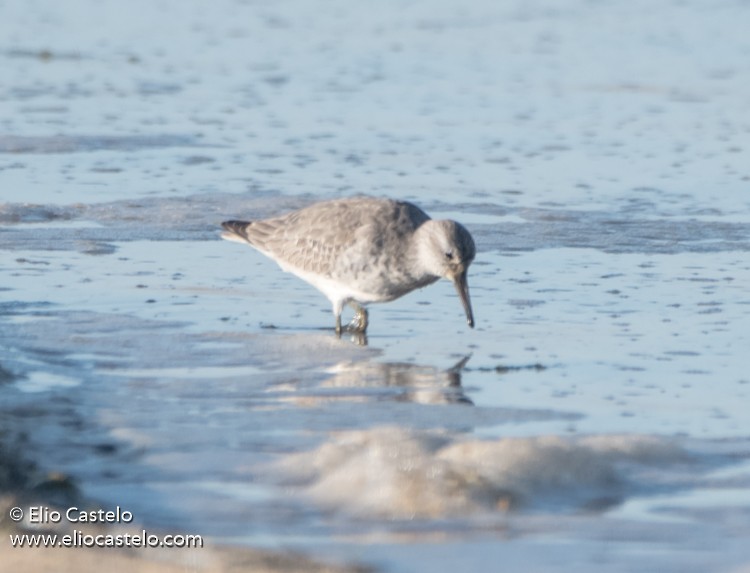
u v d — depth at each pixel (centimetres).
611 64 3847
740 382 1370
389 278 1562
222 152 2708
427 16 4750
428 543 945
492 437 1181
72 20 4519
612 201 2306
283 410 1271
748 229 2116
